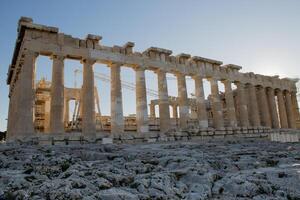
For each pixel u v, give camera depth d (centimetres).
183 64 3841
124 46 3391
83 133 2847
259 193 709
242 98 4391
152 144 2559
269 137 3622
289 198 666
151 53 3584
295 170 911
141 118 3259
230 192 744
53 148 1961
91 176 838
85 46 3108
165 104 3488
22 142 2450
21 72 2734
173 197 678
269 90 5000
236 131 4025
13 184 786
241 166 1123
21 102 2584
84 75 3039
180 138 3384
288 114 5222
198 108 3831
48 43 2870
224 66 4331
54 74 2830
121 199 612
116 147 2109
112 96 3167
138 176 870
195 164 1077
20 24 2752
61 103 2772
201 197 682
